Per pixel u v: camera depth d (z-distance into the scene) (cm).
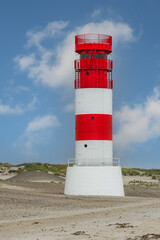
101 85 4684
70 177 4675
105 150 4650
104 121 4666
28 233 2439
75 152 4741
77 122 4712
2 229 2595
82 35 4744
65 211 3453
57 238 2261
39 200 4062
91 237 2256
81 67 4697
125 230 2441
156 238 2188
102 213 3291
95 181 4550
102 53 4731
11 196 4216
